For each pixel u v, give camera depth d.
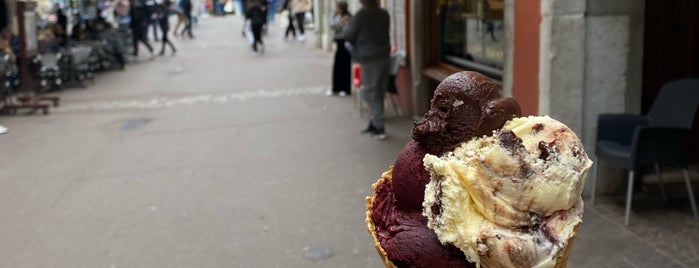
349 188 7.03
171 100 13.37
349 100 12.30
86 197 7.08
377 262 5.13
